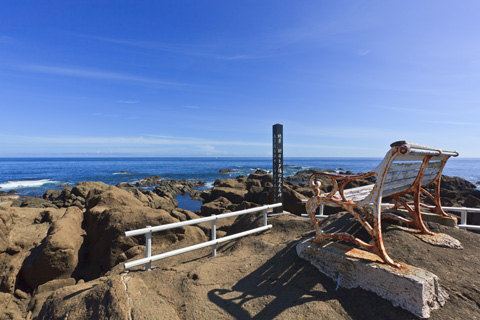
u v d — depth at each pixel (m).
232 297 3.17
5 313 5.09
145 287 3.40
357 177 3.06
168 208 14.93
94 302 3.13
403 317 2.55
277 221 5.75
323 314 2.73
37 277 6.01
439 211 4.21
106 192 9.38
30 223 8.41
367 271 2.87
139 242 7.03
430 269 3.13
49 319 3.24
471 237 3.83
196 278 3.58
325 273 3.24
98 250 7.05
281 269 3.54
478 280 2.96
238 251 4.82
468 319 2.51
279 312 2.82
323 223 5.02
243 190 21.27
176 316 2.89
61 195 19.91
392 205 4.76
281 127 6.49
